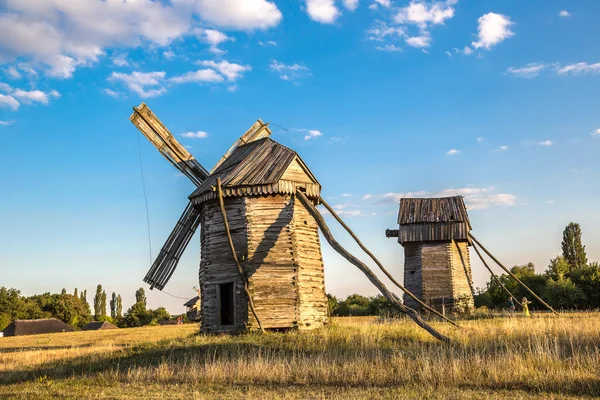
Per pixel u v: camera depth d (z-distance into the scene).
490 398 13.98
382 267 26.02
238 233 28.80
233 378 17.78
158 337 44.97
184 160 34.06
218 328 28.48
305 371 17.86
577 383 14.99
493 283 65.88
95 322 107.44
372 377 16.77
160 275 33.22
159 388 17.05
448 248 51.62
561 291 55.84
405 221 52.62
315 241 30.12
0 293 116.06
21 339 55.88
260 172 29.36
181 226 33.41
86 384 18.48
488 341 21.44
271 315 27.81
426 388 15.41
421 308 51.03
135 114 33.59
